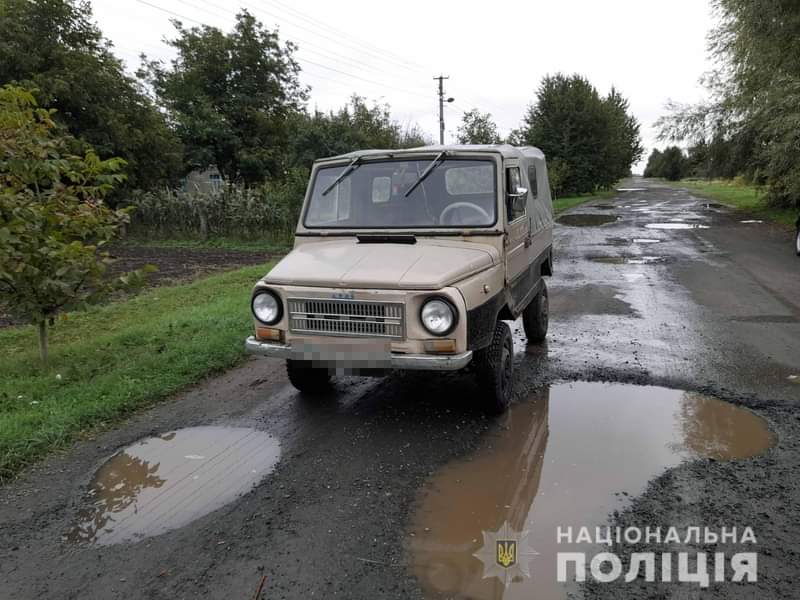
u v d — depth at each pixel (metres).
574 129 47.81
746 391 5.17
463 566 2.94
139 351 6.66
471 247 4.72
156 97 30.20
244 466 4.08
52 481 3.95
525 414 4.84
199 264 15.13
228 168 31.47
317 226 5.26
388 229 4.99
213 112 29.16
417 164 5.08
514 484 3.72
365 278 4.15
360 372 4.21
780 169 19.50
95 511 3.56
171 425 4.83
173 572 2.97
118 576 2.96
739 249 14.85
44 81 19.25
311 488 3.74
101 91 21.11
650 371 5.77
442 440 4.38
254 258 16.42
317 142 23.70
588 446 4.23
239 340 6.87
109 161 6.36
